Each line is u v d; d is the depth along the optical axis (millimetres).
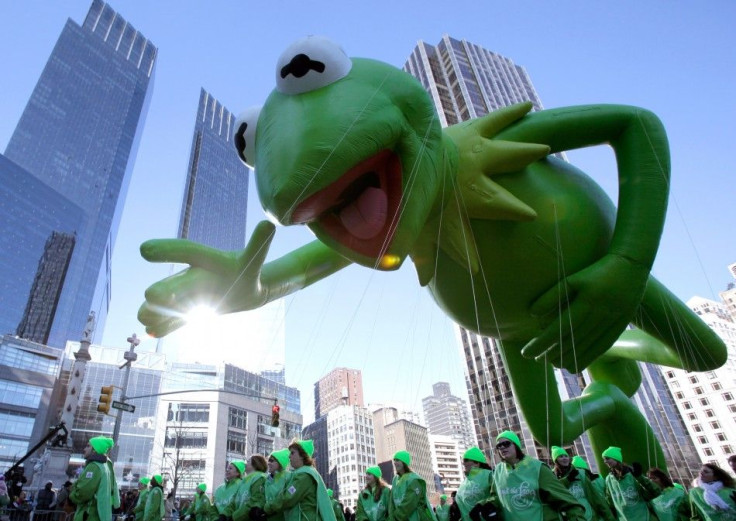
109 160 137750
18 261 95750
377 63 5180
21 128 122562
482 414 62281
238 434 64750
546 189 6090
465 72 83500
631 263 5551
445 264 6207
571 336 5660
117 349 67312
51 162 123875
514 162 5809
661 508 6008
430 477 97062
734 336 100000
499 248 5871
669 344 7367
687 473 77812
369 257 5051
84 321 111500
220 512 6676
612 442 8633
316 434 105625
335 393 138250
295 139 4305
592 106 6328
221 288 5613
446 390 173625
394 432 94312
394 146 4836
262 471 6137
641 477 6211
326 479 96438
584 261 6008
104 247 125812
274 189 4191
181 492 56875
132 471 57812
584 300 5504
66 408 23859
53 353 62000
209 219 166500
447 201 5633
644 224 5668
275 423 18234
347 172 4477
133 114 153500
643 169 5930
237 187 189250
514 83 88688
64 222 108125
